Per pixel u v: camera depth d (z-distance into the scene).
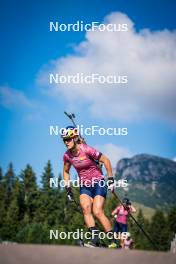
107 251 4.72
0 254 4.56
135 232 48.91
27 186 81.38
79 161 10.17
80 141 10.22
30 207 78.12
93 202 10.25
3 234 74.56
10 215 76.81
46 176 77.12
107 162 10.22
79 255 4.65
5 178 89.50
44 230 62.44
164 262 4.61
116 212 18.61
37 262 4.50
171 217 86.44
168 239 82.75
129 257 4.66
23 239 61.72
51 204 70.88
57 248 4.73
